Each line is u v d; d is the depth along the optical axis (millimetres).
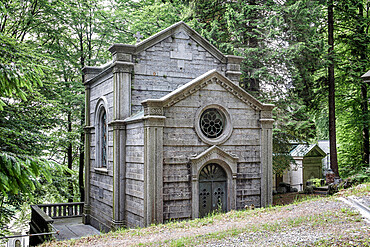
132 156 17016
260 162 17922
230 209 17000
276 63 24297
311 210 12562
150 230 13586
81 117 28453
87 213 22438
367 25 30047
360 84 28609
